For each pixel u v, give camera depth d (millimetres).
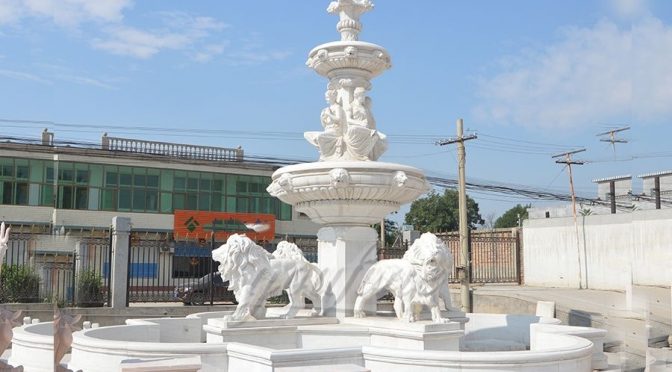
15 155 26422
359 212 7168
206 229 30094
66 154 27406
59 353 3959
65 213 27234
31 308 7984
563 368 5102
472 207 41250
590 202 21875
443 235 23547
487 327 8305
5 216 26047
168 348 5453
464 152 19125
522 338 8039
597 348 6406
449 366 4945
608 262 12688
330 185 6820
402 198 7164
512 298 16359
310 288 7137
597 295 12898
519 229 21766
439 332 5973
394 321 6352
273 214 32125
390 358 5121
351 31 7961
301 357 4988
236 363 5395
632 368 2523
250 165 31703
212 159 31172
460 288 18188
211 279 15438
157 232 29281
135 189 29031
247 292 6453
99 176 28219
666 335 2334
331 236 7320
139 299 15703
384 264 6793
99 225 27953
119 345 5578
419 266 6359
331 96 7797
